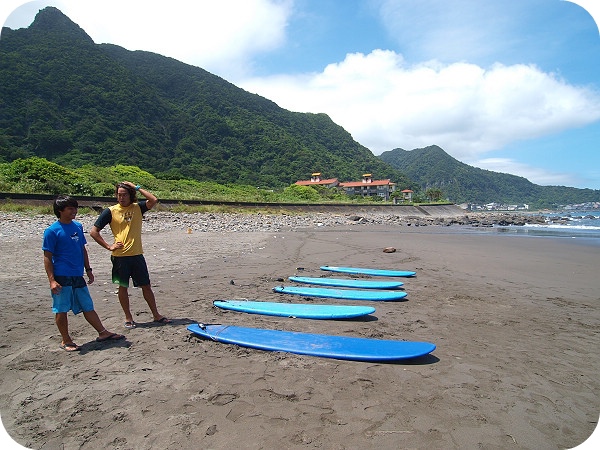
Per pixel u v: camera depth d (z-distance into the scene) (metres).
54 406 3.08
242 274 8.91
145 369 3.73
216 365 3.86
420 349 4.20
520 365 4.09
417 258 12.30
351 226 30.80
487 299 7.06
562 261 11.81
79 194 29.67
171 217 25.05
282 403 3.15
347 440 2.69
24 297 6.32
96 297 6.49
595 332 5.25
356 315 5.59
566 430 2.90
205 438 2.68
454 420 2.98
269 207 42.97
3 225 15.35
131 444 2.62
